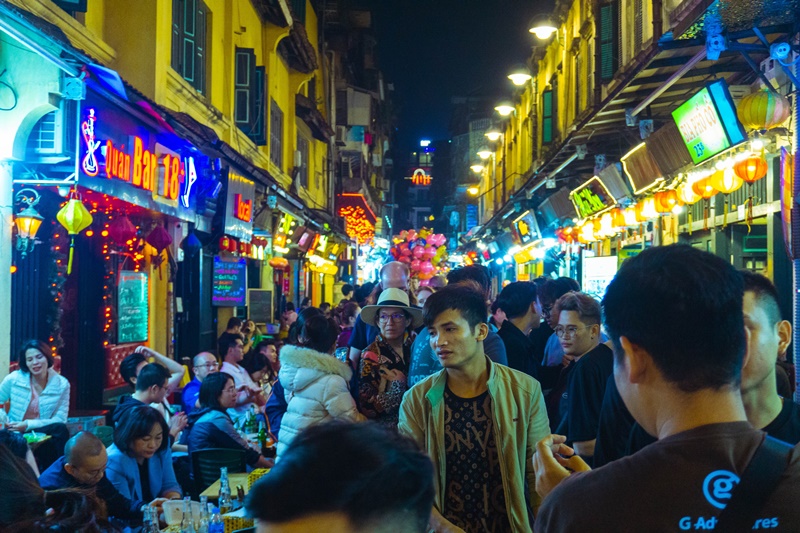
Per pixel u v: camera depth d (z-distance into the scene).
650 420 1.70
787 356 8.00
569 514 1.64
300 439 1.21
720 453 1.56
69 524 2.91
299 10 24.42
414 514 1.19
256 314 17.00
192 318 13.40
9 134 6.31
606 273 13.64
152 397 6.58
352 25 41.22
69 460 4.68
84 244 9.52
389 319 5.32
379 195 59.50
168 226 10.53
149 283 10.97
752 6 6.89
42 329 8.41
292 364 5.16
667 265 1.65
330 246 27.09
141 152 7.85
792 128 7.95
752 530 1.50
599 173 14.73
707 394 1.61
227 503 5.27
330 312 16.16
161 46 10.20
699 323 1.59
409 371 4.88
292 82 22.39
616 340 1.73
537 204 24.41
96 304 9.66
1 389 7.03
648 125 12.16
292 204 17.92
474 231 46.56
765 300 2.32
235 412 8.52
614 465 1.65
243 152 15.99
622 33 16.48
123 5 9.88
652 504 1.56
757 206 10.10
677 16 7.79
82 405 9.49
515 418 3.55
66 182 6.50
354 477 1.13
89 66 6.44
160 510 5.12
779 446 1.57
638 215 12.68
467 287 3.65
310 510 1.12
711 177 8.86
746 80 10.43
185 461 7.06
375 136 48.22
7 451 2.79
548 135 24.73
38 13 7.51
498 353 4.66
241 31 15.52
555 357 6.05
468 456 3.55
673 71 10.16
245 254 13.98
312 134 27.73
